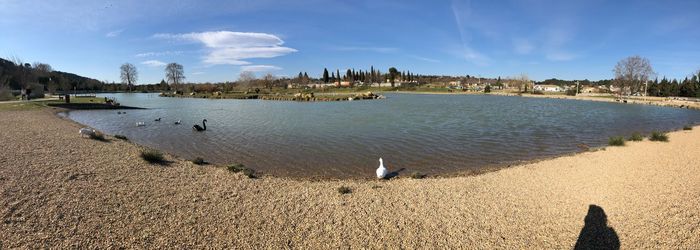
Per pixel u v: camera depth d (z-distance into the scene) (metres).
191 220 8.59
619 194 10.77
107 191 10.23
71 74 170.12
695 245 7.41
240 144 20.36
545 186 11.85
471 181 12.59
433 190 11.45
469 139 22.53
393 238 7.96
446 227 8.53
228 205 9.72
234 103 63.62
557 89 145.88
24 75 84.69
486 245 7.65
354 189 11.57
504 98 91.00
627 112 47.12
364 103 62.62
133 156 14.90
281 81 188.88
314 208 9.70
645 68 92.06
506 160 16.84
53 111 38.25
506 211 9.54
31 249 6.83
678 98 79.19
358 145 20.12
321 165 15.52
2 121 25.89
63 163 13.04
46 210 8.59
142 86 147.75
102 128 27.28
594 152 17.97
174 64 134.00
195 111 44.47
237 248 7.36
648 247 7.41
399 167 15.31
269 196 10.64
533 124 31.27
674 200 10.04
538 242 7.77
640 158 16.03
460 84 191.75
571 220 8.88
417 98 86.56
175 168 13.53
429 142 21.27
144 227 8.06
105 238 7.45
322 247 7.53
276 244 7.59
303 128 27.16
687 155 16.59
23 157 13.75
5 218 8.01
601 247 7.48
